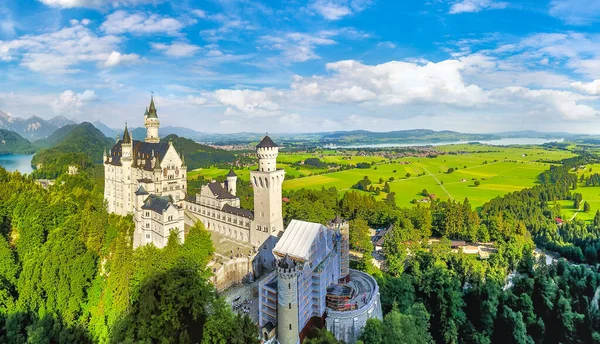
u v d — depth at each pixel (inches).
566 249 6850.4
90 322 3644.2
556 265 5782.5
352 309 3969.0
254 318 4050.2
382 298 4638.3
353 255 6245.1
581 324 4594.0
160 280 3481.8
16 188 6865.2
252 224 5629.9
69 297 3718.0
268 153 5344.5
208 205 6574.8
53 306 3750.0
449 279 4790.8
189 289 3481.8
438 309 4675.2
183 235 5246.1
